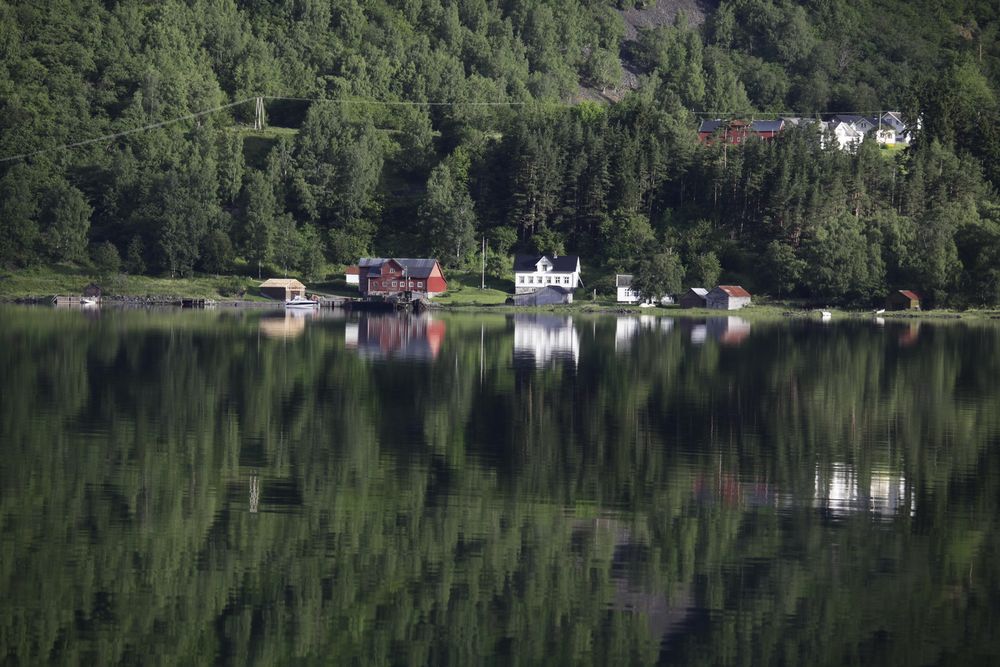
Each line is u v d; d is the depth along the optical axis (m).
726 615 154.88
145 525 185.62
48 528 182.38
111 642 143.12
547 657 142.62
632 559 175.50
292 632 147.25
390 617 152.75
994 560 177.50
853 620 153.88
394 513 196.75
